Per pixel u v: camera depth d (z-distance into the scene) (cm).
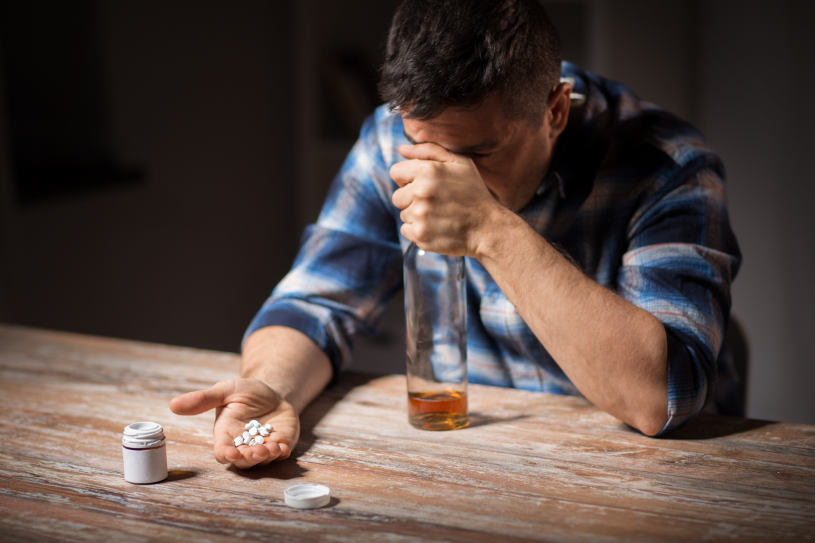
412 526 123
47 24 361
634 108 174
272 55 461
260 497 131
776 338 338
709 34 343
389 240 187
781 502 127
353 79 372
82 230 351
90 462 141
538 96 151
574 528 122
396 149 181
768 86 323
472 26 142
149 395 164
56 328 339
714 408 184
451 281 147
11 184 310
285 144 477
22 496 132
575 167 167
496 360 185
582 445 143
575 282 145
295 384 158
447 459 139
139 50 380
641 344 143
